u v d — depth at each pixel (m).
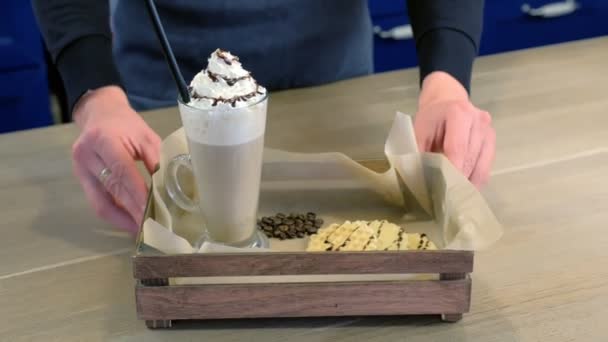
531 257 1.13
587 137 1.39
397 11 2.70
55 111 2.55
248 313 1.04
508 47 2.94
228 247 1.02
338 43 1.62
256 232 1.14
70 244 1.17
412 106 1.49
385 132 1.41
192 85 1.08
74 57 1.29
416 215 1.18
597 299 1.06
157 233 1.02
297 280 1.04
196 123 1.06
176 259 1.02
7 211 1.23
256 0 1.54
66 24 1.31
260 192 1.22
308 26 1.59
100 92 1.27
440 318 1.05
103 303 1.07
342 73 1.65
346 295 1.03
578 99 1.51
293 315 1.04
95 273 1.12
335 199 1.22
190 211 1.17
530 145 1.37
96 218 1.22
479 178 1.20
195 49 1.56
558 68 1.64
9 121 2.39
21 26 2.25
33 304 1.07
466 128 1.19
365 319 1.05
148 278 1.02
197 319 1.05
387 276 1.04
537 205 1.22
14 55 2.28
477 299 1.07
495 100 1.52
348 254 1.02
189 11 1.52
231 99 1.06
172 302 1.03
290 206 1.21
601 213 1.21
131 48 1.56
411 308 1.04
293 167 1.22
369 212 1.19
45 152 1.38
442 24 1.36
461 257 1.02
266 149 1.21
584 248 1.14
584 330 1.03
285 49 1.59
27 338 1.03
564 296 1.07
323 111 1.48
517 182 1.27
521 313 1.05
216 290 1.03
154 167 1.19
